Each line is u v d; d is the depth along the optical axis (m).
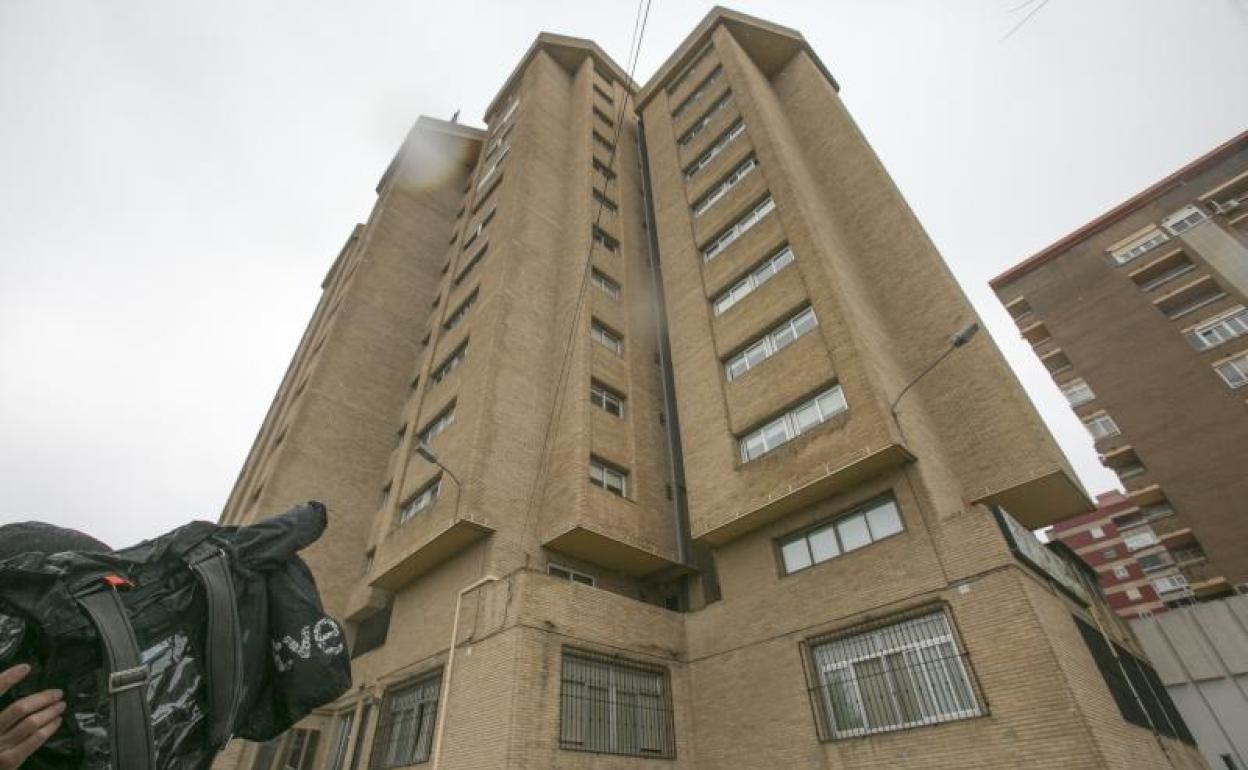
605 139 31.34
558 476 17.55
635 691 13.62
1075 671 9.99
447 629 15.00
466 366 21.05
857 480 13.54
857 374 14.21
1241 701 14.38
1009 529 11.27
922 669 11.08
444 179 38.56
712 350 18.52
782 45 28.02
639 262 26.41
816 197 20.39
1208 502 32.62
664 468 19.50
